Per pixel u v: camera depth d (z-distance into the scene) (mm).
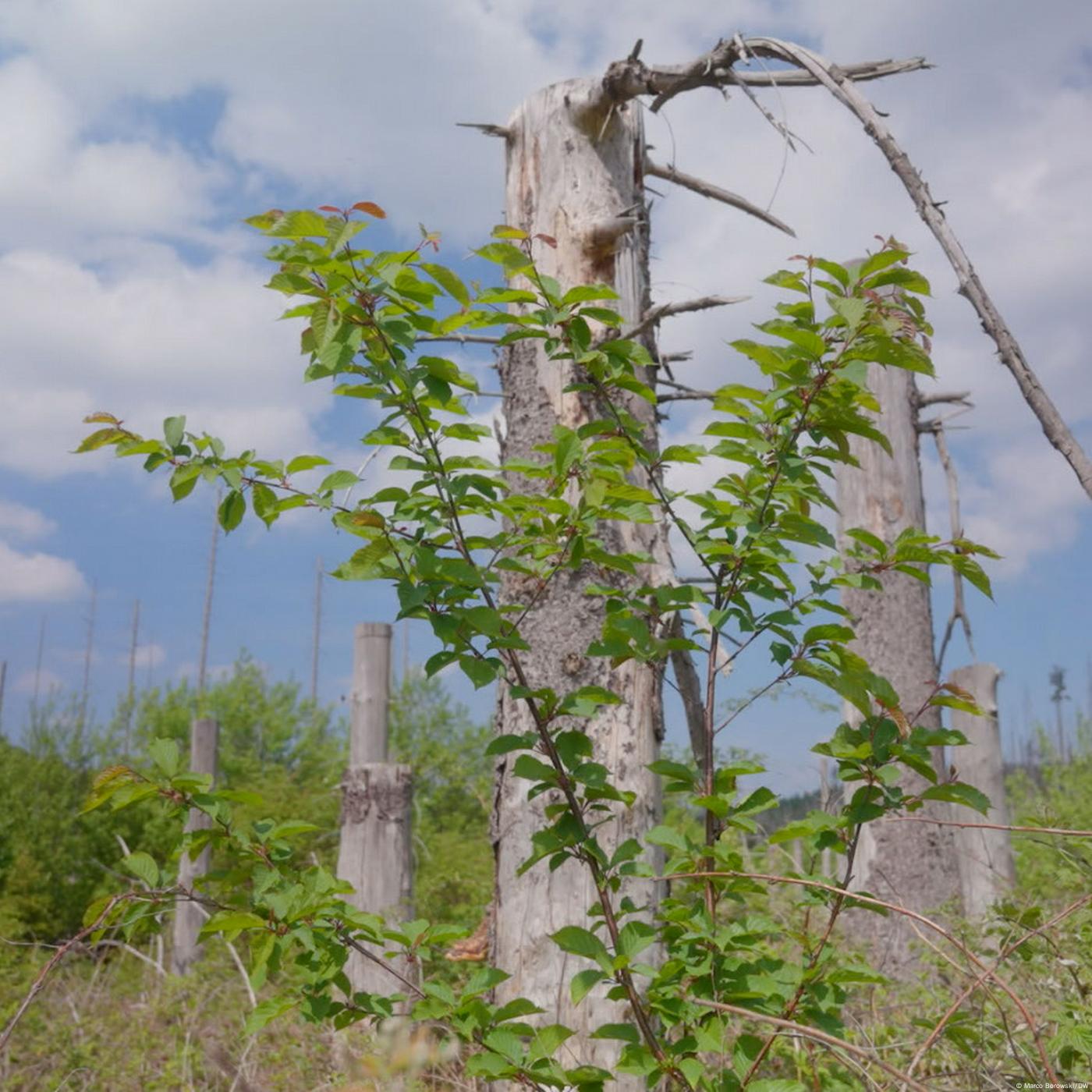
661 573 3979
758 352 2477
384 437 2467
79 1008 6289
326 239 2213
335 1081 3582
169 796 2441
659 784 3945
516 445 4188
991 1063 2818
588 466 2676
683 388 4406
